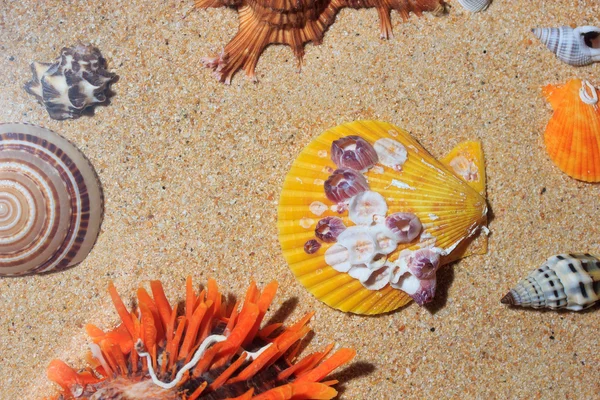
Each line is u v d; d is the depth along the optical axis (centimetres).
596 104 29
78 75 29
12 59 30
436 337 30
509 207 30
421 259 28
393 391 30
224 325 28
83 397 26
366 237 28
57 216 29
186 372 25
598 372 30
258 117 30
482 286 30
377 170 29
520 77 30
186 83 30
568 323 30
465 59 30
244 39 29
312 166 29
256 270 30
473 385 30
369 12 30
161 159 30
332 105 30
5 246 29
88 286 30
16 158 29
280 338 28
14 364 30
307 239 29
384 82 30
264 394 25
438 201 28
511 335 30
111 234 30
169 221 30
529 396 30
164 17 30
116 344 26
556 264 29
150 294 30
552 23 30
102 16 30
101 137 30
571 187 30
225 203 30
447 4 30
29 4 30
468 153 30
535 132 30
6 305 30
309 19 29
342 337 30
